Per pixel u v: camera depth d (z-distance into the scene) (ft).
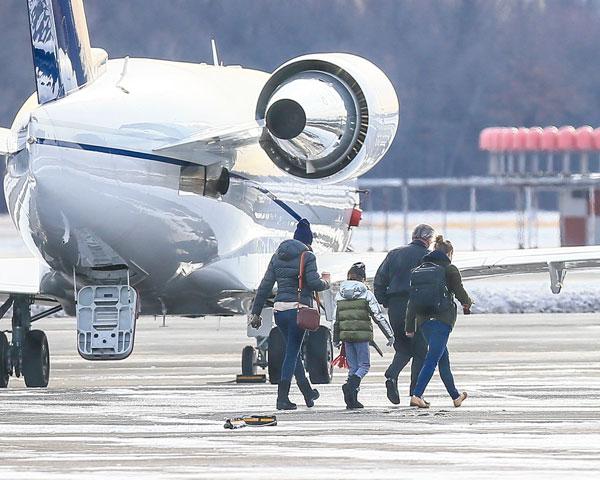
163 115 234.58
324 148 243.60
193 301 253.65
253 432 171.53
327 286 199.93
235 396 220.02
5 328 416.05
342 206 295.89
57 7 238.48
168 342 367.25
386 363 288.51
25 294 245.86
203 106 240.94
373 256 261.65
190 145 234.99
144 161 231.50
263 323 251.80
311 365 241.76
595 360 285.84
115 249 233.96
